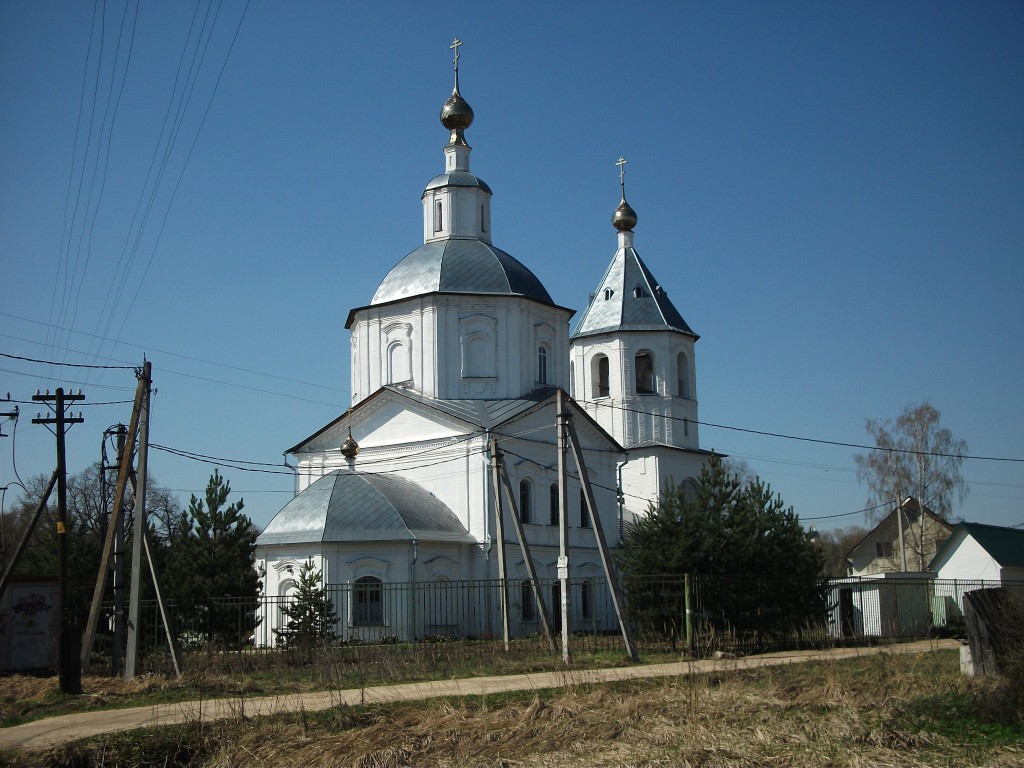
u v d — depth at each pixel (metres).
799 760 16.66
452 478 47.31
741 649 33.91
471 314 49.59
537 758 17.52
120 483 31.78
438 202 53.31
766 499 37.59
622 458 53.81
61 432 30.56
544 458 49.53
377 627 42.34
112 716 22.08
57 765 18.16
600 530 31.64
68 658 25.58
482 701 21.80
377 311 50.94
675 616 34.38
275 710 21.56
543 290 52.62
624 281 61.56
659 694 22.30
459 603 44.94
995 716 19.27
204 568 42.66
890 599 43.69
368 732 19.45
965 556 58.16
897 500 63.69
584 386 61.09
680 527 35.81
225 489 44.16
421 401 48.38
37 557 49.09
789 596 35.97
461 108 54.03
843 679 24.27
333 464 50.88
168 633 30.06
